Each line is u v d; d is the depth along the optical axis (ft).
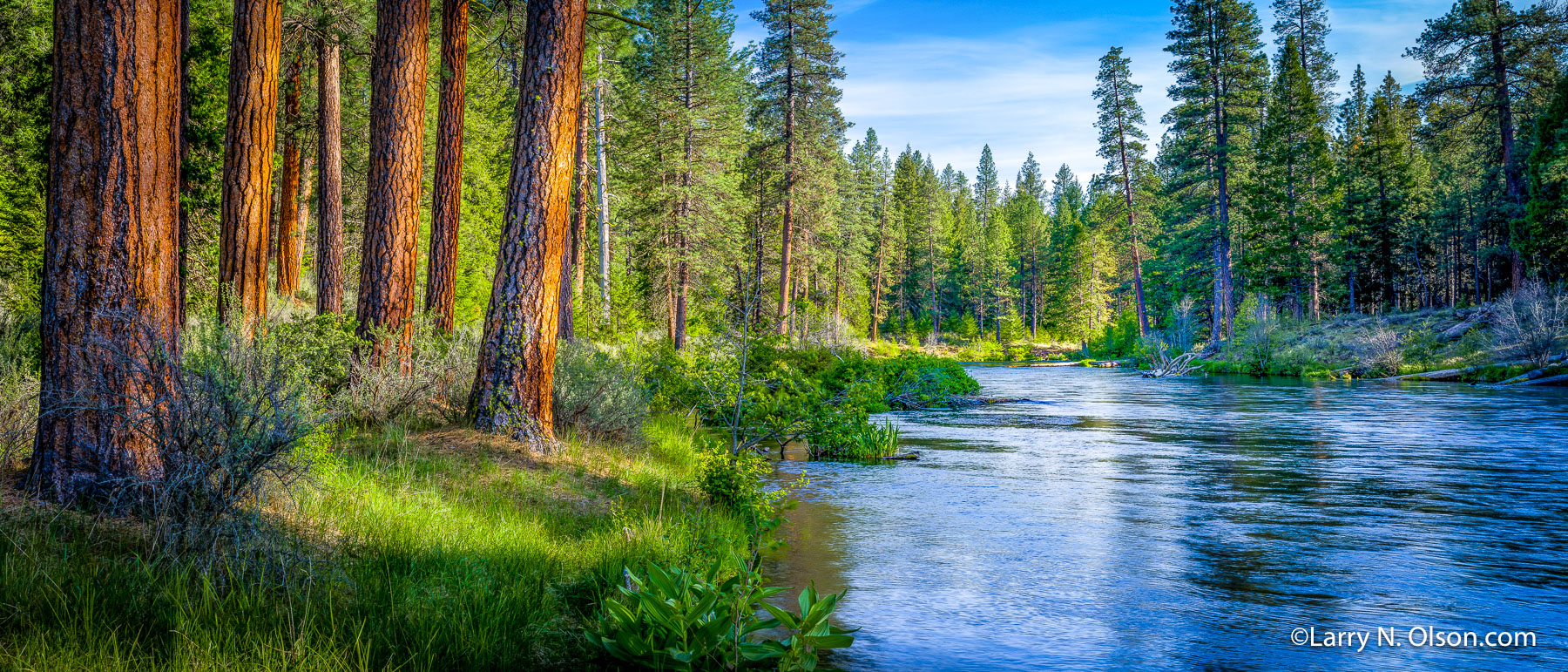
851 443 47.44
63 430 17.61
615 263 131.85
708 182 122.52
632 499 27.86
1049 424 69.87
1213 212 200.85
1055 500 33.83
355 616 14.78
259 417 17.39
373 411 32.91
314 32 51.01
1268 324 168.04
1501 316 133.18
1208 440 56.59
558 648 15.83
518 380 32.42
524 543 20.52
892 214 293.84
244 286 36.29
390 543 18.84
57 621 12.54
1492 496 34.58
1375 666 15.81
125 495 17.47
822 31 144.36
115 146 17.87
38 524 16.02
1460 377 121.80
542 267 32.86
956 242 354.54
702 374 40.88
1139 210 233.14
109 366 17.71
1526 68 155.12
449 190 42.52
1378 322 166.30
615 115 113.09
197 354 20.80
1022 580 21.94
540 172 32.68
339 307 46.32
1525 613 19.11
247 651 12.78
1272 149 181.68
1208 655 16.49
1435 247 216.95
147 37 18.44
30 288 50.31
